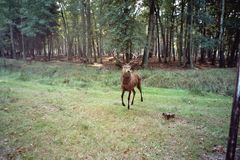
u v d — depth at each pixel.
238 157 7.38
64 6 39.47
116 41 25.80
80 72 23.94
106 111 10.67
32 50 43.66
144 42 26.02
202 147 7.93
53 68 26.31
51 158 6.93
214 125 9.89
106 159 7.00
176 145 7.99
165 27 35.25
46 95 13.10
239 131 9.53
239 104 6.44
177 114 11.05
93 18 37.88
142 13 34.06
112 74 22.44
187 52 30.83
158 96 14.77
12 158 6.86
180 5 31.25
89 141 7.92
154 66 28.44
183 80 19.23
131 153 7.35
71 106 11.26
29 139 7.86
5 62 31.55
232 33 31.61
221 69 23.30
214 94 16.62
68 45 41.41
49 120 9.27
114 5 26.66
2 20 33.88
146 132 8.79
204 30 33.06
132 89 11.18
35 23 35.38
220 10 30.78
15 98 11.87
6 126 8.65
